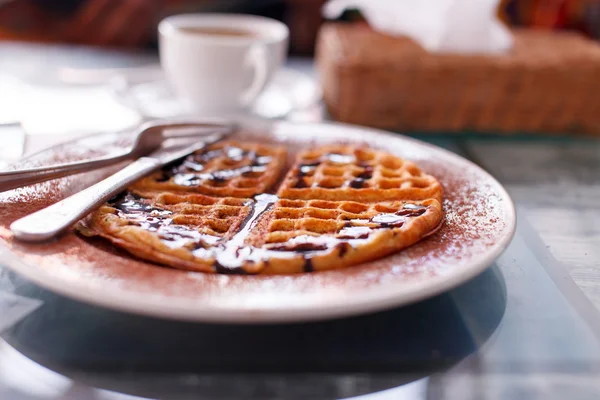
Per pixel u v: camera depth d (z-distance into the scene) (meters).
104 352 0.39
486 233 0.45
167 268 0.41
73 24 1.09
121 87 0.74
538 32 0.86
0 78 0.78
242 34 0.77
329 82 0.71
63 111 0.70
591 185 0.61
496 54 0.71
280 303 0.36
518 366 0.40
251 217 0.47
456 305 0.44
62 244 0.42
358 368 0.39
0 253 0.40
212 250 0.43
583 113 0.71
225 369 0.38
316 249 0.42
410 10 0.76
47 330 0.41
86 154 0.54
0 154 0.57
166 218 0.46
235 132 0.60
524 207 0.57
